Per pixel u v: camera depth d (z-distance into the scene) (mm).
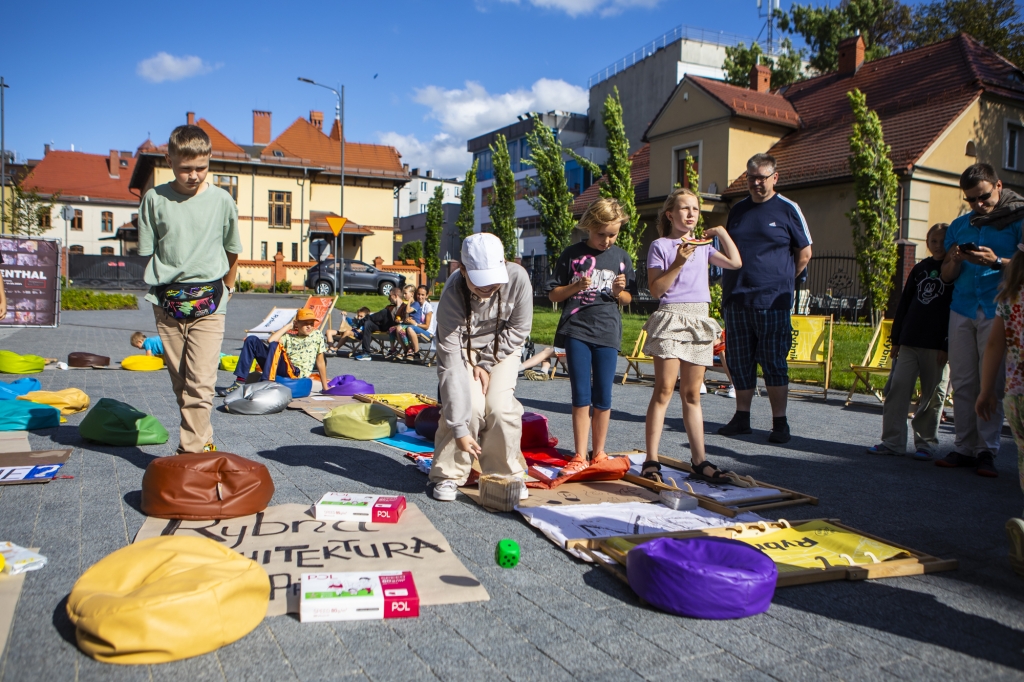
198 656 2277
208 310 4273
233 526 3410
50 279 12312
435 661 2293
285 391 6773
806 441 6129
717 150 23156
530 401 7926
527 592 2848
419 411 5973
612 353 4500
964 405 5156
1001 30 32406
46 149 63750
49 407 5723
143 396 7359
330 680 2162
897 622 2691
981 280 4992
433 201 40812
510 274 3840
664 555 2758
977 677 2311
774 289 5938
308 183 39812
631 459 5160
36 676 2129
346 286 31109
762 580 2697
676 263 4176
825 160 20938
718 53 44094
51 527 3379
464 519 3713
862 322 17578
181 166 4121
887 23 37594
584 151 43250
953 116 19297
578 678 2219
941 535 3719
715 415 7406
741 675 2275
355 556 3082
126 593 2377
